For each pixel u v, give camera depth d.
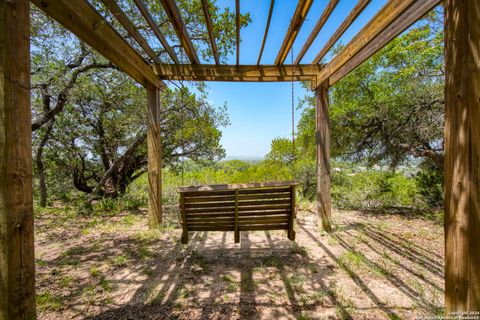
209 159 7.28
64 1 1.54
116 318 1.41
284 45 2.58
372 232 3.10
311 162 7.09
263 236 2.96
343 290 1.68
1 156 0.96
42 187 5.08
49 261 2.21
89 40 2.04
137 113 5.72
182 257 2.31
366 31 2.14
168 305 1.53
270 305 1.52
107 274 1.96
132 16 2.73
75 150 5.82
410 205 5.11
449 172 1.14
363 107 5.16
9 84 0.98
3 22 0.97
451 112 1.12
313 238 2.86
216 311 1.47
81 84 4.64
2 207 0.96
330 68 2.84
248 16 2.31
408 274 1.91
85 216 4.21
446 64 1.16
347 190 6.41
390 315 1.40
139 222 3.74
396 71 5.09
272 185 2.10
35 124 4.20
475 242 1.02
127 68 2.74
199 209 2.25
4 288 0.96
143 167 7.27
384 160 5.57
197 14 3.34
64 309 1.49
